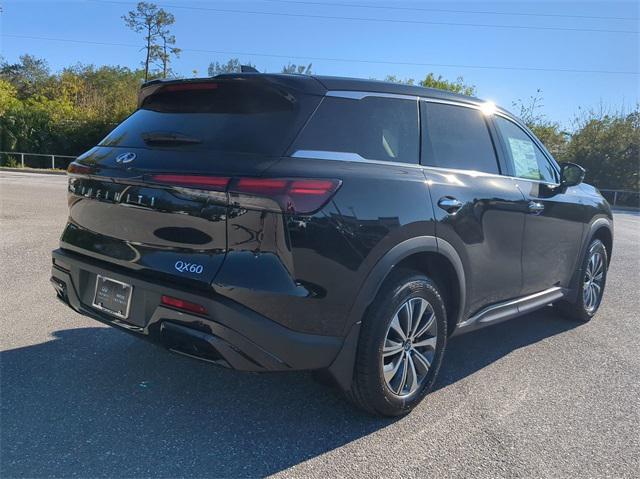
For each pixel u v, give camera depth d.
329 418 3.11
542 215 4.15
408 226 2.96
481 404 3.38
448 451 2.81
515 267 3.94
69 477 2.46
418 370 3.24
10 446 2.67
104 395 3.25
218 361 2.59
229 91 2.99
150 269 2.77
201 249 2.63
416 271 3.16
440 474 2.61
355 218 2.73
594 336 4.79
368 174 2.86
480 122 3.85
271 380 3.57
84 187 3.14
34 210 10.81
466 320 3.59
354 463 2.67
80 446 2.70
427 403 3.37
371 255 2.79
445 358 4.15
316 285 2.62
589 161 28.28
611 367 4.06
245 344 2.54
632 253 9.55
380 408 3.03
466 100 3.80
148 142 2.98
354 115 2.99
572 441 2.96
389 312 2.92
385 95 3.21
